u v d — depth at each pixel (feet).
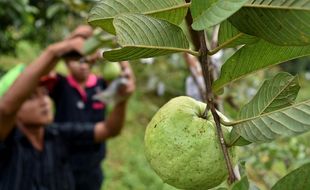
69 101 9.82
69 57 7.29
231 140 2.10
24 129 7.53
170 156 2.30
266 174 6.82
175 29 1.98
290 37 1.78
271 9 1.77
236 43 2.13
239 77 2.23
